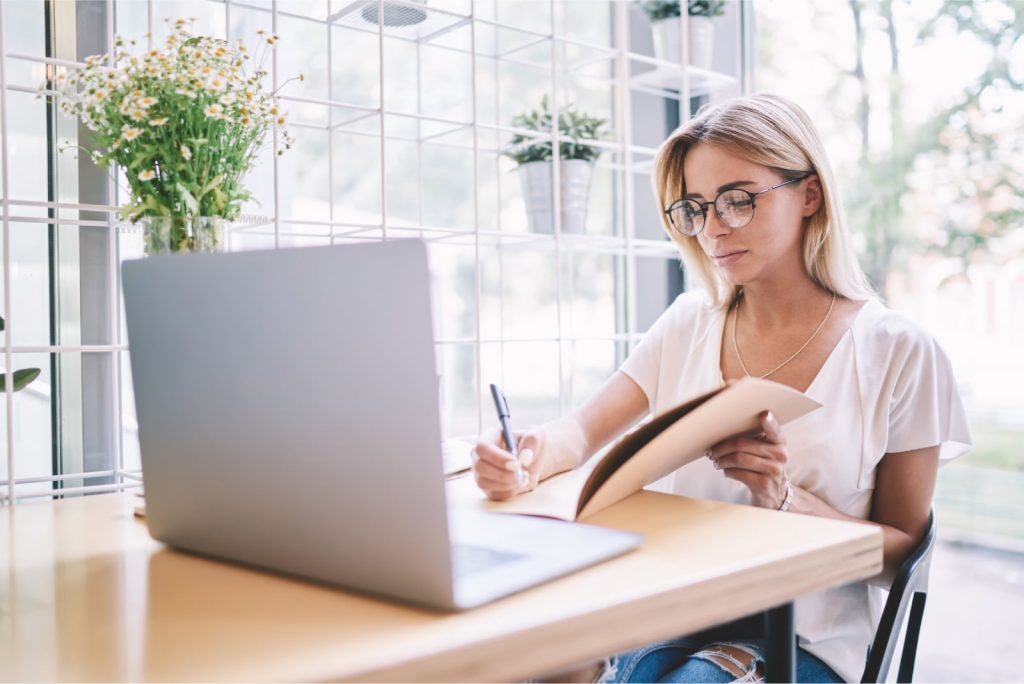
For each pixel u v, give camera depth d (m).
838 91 1.88
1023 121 1.55
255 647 0.53
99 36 1.53
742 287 1.41
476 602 0.58
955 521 1.70
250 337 0.64
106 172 1.52
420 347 0.54
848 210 1.85
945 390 1.23
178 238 0.97
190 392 0.70
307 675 0.48
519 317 2.19
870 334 1.26
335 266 0.57
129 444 1.59
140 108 0.96
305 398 0.61
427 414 0.54
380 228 1.59
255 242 1.81
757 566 0.67
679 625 0.62
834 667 1.12
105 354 1.55
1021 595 1.59
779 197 1.25
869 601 1.20
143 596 0.65
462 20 1.66
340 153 1.95
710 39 2.05
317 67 1.90
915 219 1.73
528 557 0.68
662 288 2.37
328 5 1.61
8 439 1.22
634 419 1.47
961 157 1.65
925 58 1.70
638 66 2.34
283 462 0.64
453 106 2.11
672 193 1.41
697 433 0.87
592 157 1.94
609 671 1.03
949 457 1.26
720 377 1.36
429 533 0.56
